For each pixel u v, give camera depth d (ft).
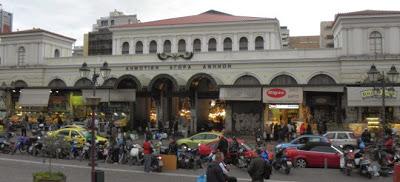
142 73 163.43
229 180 43.68
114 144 93.04
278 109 148.56
